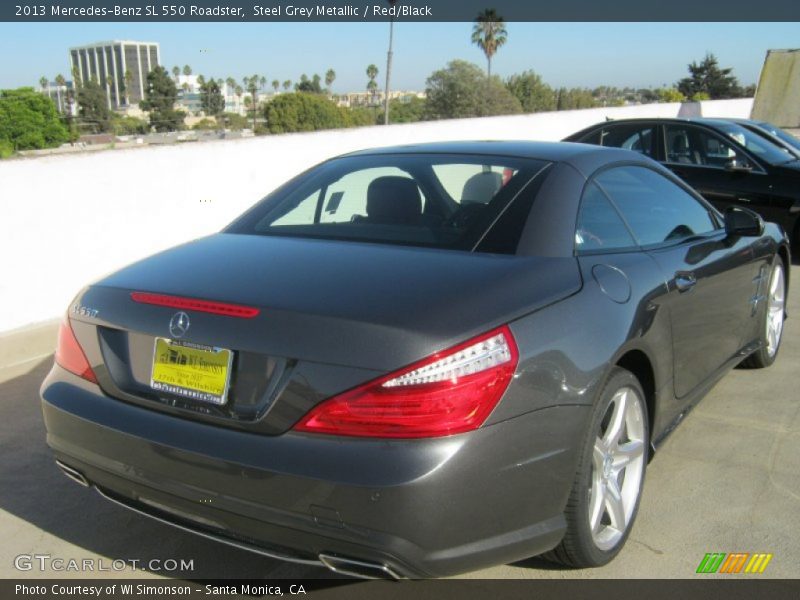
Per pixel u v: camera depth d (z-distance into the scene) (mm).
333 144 8352
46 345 5262
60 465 2701
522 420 2225
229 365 2262
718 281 3645
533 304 2387
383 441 2076
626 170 3432
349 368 2109
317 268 2559
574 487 2445
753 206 7836
